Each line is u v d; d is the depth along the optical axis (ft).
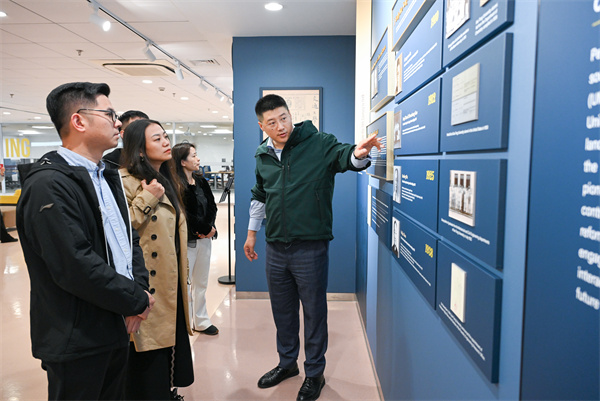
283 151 6.18
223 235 22.40
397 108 4.88
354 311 10.74
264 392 6.79
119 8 10.32
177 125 43.55
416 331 4.04
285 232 6.21
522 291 1.88
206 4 9.32
